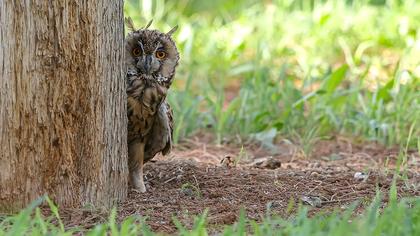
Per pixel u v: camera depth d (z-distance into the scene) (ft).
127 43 36.76
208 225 31.53
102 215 32.63
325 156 48.29
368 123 51.39
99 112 33.01
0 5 30.83
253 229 30.37
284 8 78.38
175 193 36.83
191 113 52.24
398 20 73.20
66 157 32.42
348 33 73.36
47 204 32.37
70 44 31.60
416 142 49.21
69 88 31.91
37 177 32.04
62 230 29.14
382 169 42.39
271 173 40.65
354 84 58.70
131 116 36.50
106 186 33.78
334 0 78.79
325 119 51.88
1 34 30.91
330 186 38.29
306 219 28.60
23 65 31.17
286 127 51.93
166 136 37.96
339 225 28.04
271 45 70.38
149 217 32.94
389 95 52.65
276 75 62.85
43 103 31.60
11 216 31.22
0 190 31.76
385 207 33.99
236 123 52.11
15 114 31.35
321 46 71.31
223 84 57.62
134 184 37.37
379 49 71.41
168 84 37.09
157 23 73.10
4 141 31.48
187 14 83.30
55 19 31.27
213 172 40.73
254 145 50.31
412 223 28.73
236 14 81.20
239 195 36.55
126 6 75.72
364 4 79.97
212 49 68.18
